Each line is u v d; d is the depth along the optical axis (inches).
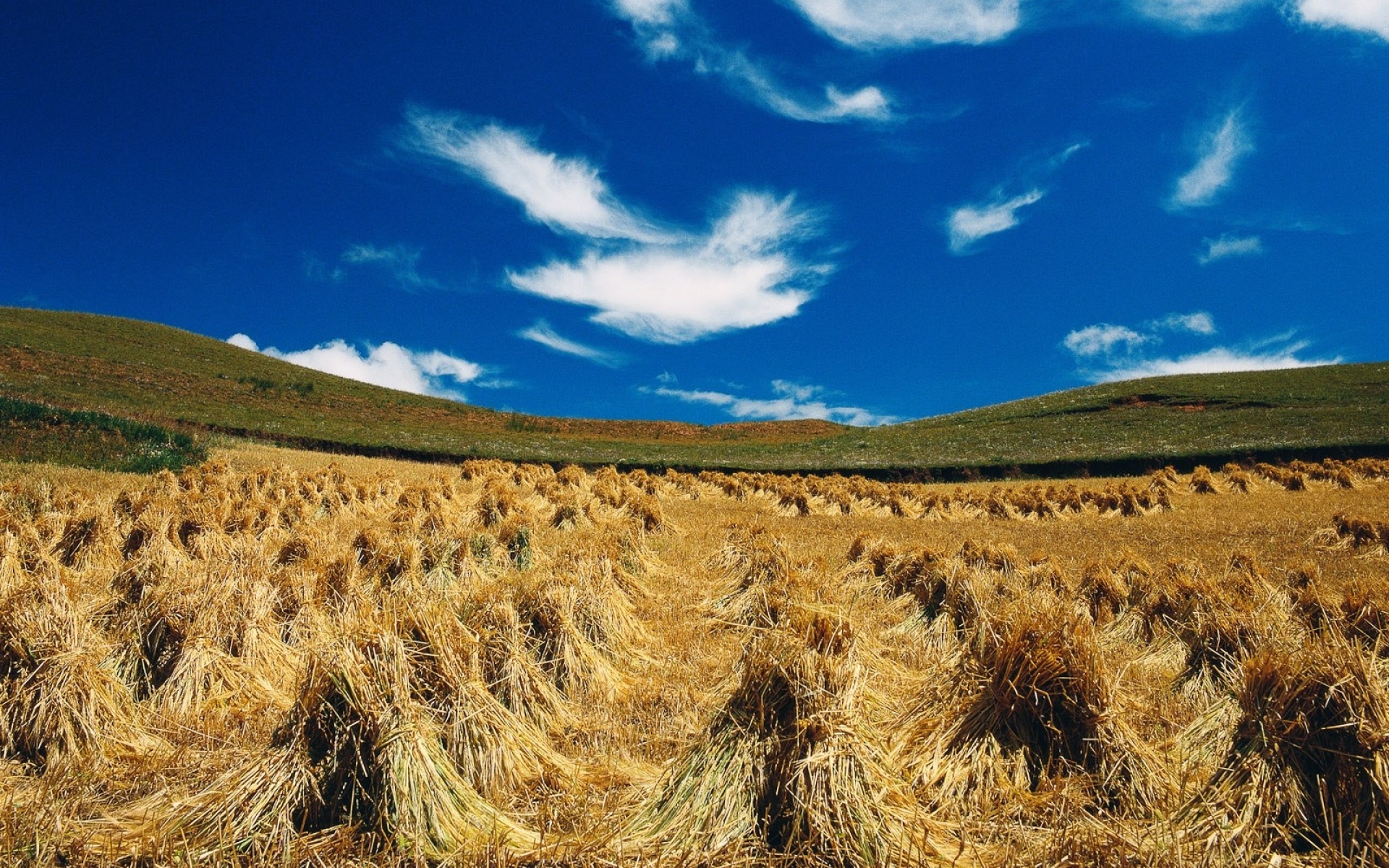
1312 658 177.9
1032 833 170.4
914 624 356.5
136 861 157.6
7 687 210.1
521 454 1681.8
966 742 200.5
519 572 440.5
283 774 174.2
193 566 387.5
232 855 159.6
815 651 193.6
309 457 1179.3
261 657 275.4
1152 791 183.6
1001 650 206.2
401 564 396.2
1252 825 165.6
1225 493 960.3
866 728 187.9
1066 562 506.0
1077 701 196.1
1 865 152.4
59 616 230.5
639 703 260.1
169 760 205.6
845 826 161.9
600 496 763.4
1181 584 352.5
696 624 353.4
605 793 194.4
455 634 230.7
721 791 173.6
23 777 195.9
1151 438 1740.9
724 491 1015.6
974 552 460.8
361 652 192.2
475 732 201.2
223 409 2012.8
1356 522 566.6
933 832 170.7
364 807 173.2
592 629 305.9
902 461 1601.9
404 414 2662.4
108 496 613.3
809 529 688.4
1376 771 160.6
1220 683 271.0
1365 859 156.3
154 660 254.1
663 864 160.2
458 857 162.6
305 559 410.0
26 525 442.3
